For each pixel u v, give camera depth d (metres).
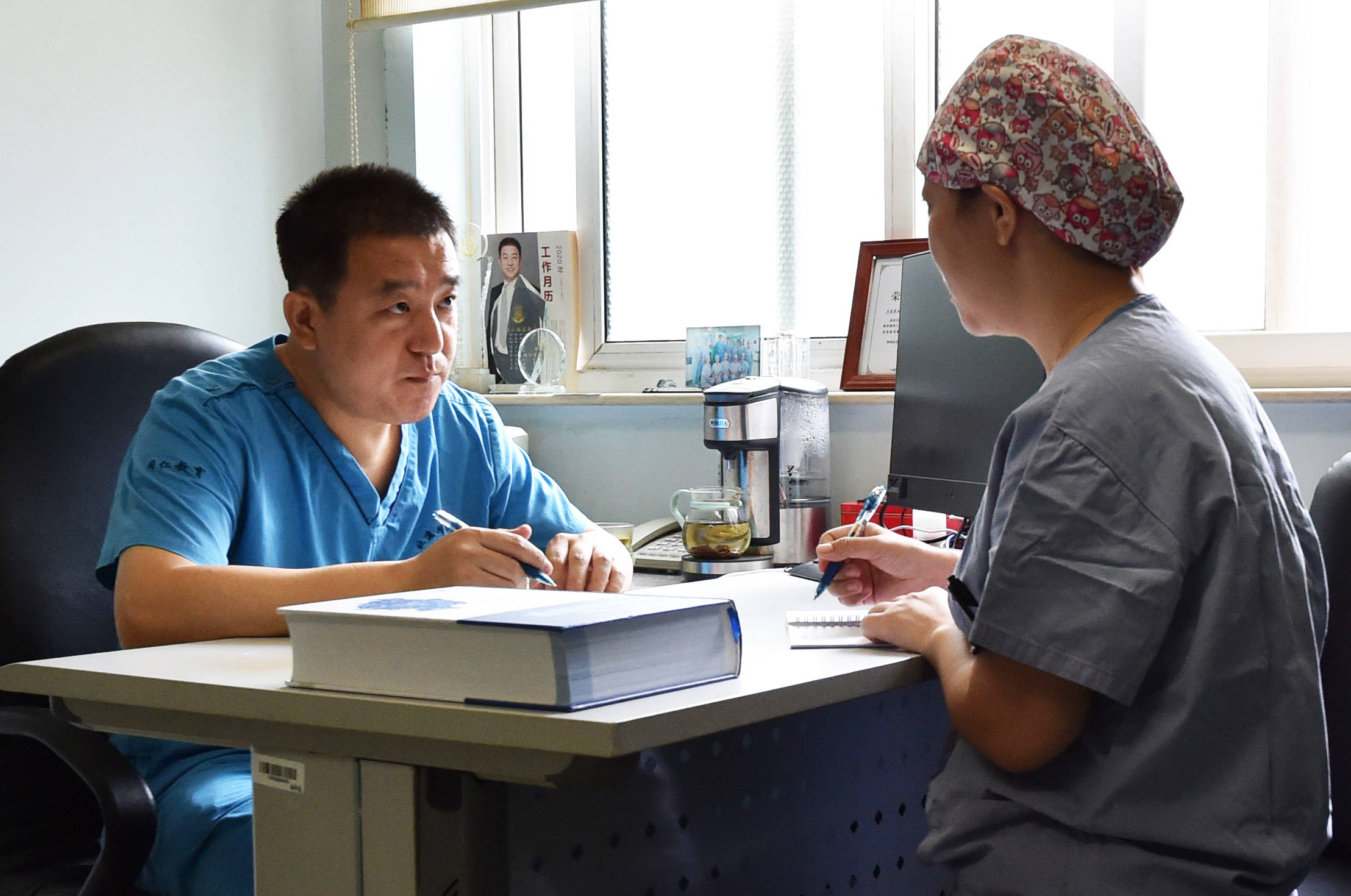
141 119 2.19
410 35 2.53
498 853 0.82
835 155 2.32
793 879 1.34
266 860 0.89
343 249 1.36
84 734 1.09
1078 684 0.90
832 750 1.40
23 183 2.00
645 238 2.53
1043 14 2.14
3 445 1.37
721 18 2.42
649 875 1.14
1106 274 1.03
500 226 2.69
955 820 0.99
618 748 0.72
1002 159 1.00
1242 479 0.93
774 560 1.95
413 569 1.16
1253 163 1.98
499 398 2.42
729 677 0.88
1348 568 1.33
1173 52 2.02
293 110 2.51
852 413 2.12
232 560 1.41
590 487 2.39
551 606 0.85
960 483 1.59
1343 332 1.87
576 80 2.54
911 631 1.03
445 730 0.78
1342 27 1.90
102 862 1.04
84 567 1.38
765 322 2.41
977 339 1.57
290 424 1.45
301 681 0.87
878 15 2.26
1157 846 0.92
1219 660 0.90
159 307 2.22
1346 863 1.32
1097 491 0.91
